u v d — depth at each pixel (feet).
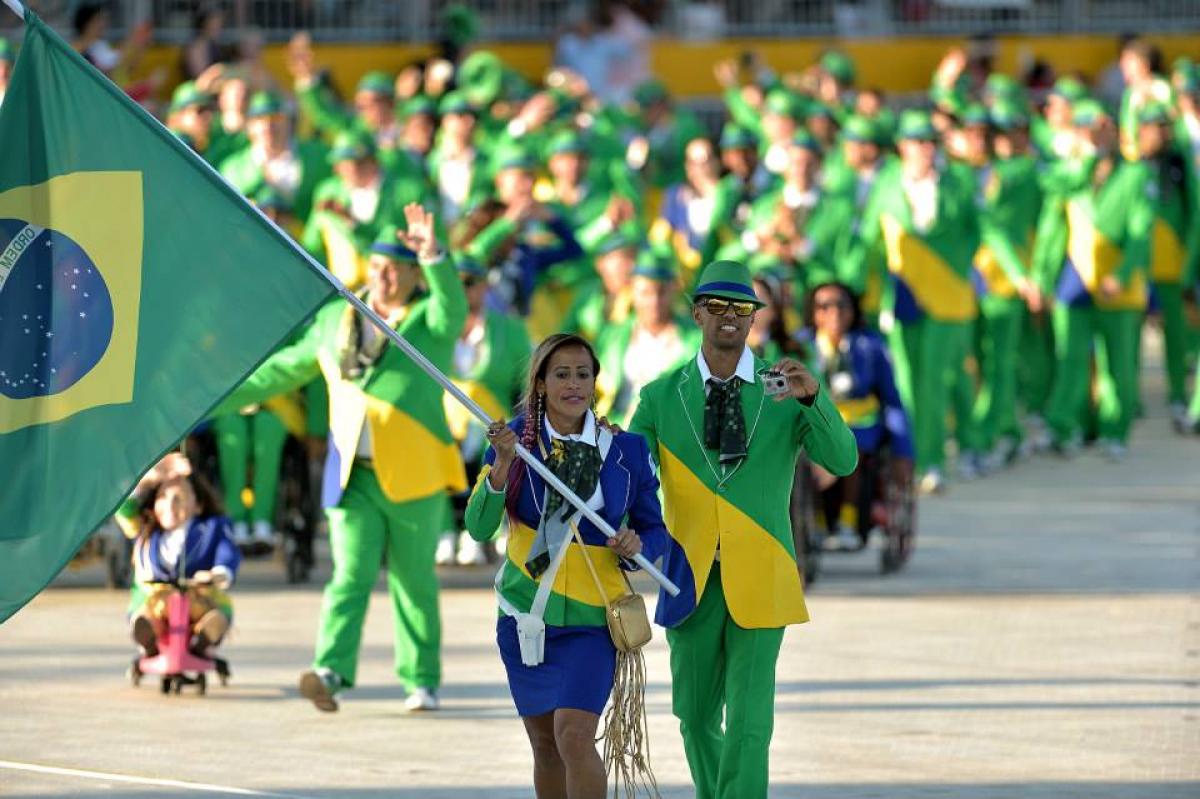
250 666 114.93
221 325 74.33
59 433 74.38
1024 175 198.80
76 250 74.49
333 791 87.15
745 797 75.36
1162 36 247.29
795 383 75.46
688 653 77.87
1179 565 146.10
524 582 74.54
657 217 212.64
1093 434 209.67
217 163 180.65
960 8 245.65
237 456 142.51
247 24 234.17
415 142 194.29
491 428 73.31
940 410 181.88
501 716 102.42
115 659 116.88
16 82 74.18
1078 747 94.22
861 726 98.58
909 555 144.97
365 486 102.27
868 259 180.55
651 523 75.36
